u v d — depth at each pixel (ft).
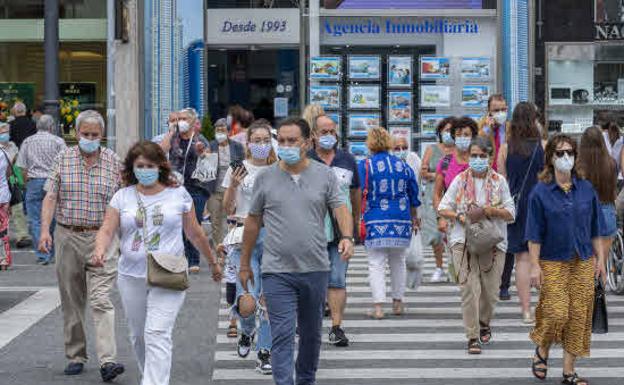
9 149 127.75
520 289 83.20
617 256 97.66
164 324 56.65
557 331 63.77
